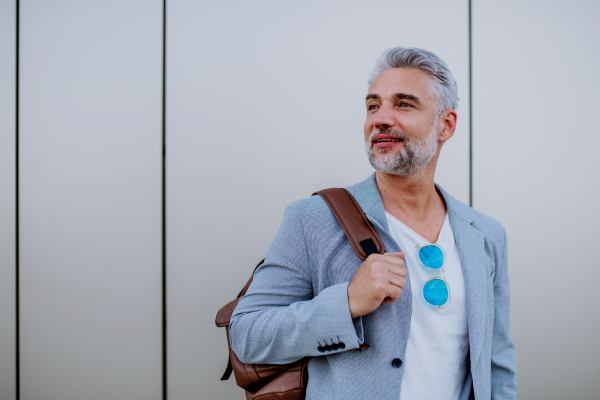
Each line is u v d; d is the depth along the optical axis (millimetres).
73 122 1287
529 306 1393
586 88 1408
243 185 1314
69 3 1292
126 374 1296
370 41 1346
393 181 770
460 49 1366
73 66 1291
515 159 1386
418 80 735
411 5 1354
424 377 676
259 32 1322
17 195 1280
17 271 1284
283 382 701
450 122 811
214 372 1311
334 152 1340
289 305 685
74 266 1287
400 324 660
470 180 1371
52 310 1287
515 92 1386
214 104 1310
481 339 694
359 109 1343
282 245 709
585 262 1410
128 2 1300
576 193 1408
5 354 1282
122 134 1294
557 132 1399
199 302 1305
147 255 1300
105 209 1292
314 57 1335
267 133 1322
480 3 1372
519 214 1388
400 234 741
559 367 1400
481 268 743
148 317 1300
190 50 1305
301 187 1332
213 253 1308
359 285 598
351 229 688
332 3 1338
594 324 1412
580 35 1405
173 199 1301
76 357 1291
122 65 1298
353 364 644
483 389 725
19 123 1281
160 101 1302
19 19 1284
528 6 1389
